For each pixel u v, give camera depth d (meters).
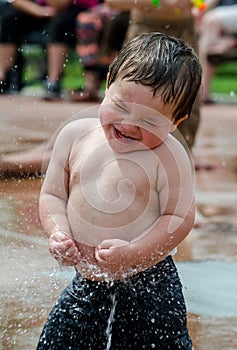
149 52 4.69
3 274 6.05
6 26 20.38
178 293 4.87
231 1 22.30
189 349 4.85
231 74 29.05
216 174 12.11
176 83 4.65
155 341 4.79
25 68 21.47
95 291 4.79
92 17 19.31
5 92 20.34
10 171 6.64
